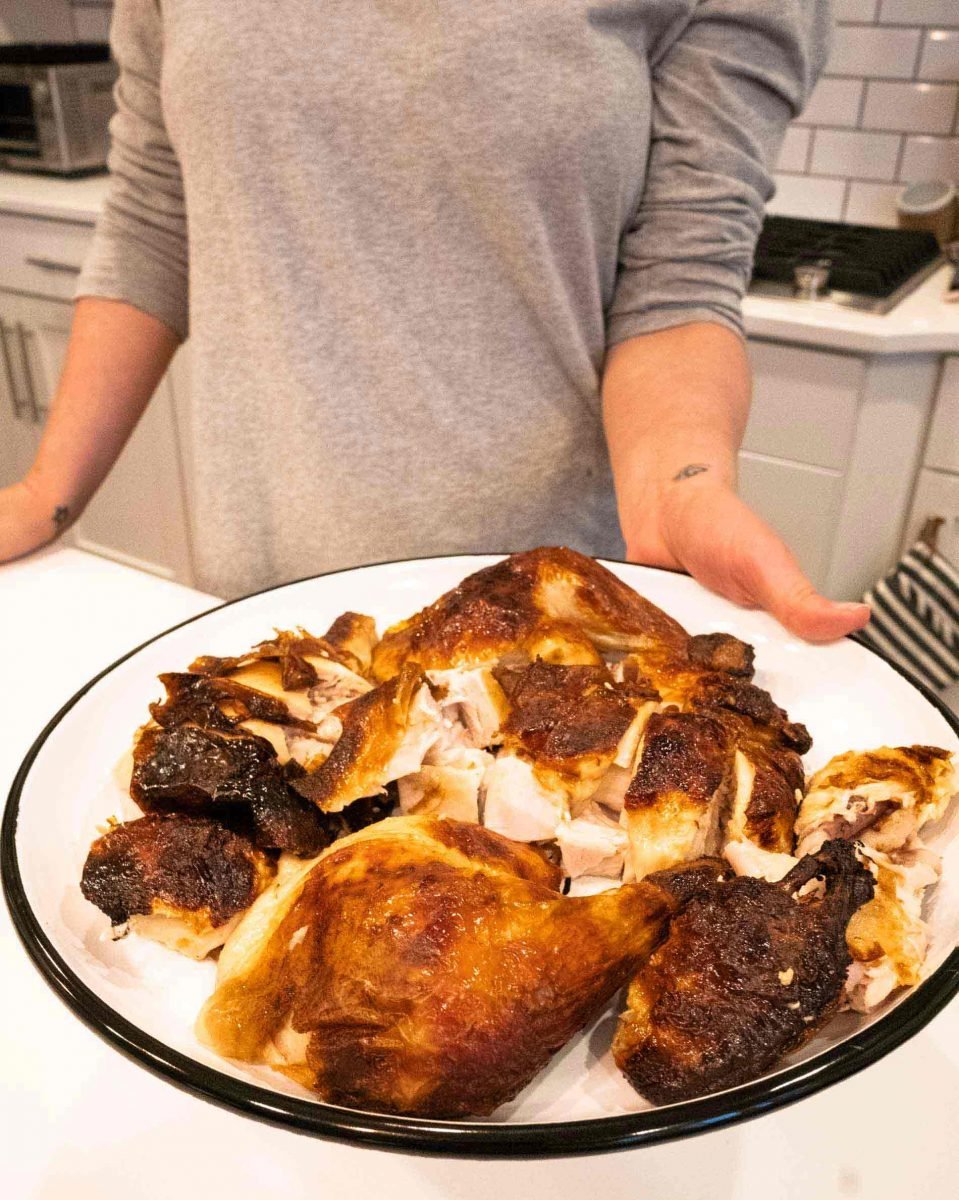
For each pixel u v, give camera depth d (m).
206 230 1.19
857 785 0.65
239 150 1.11
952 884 0.61
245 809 0.65
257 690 0.73
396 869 0.55
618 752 0.68
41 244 2.44
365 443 1.21
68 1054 0.55
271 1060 0.54
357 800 0.67
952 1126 0.50
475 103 1.05
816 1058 0.45
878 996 0.54
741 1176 0.48
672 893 0.55
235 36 1.07
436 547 1.25
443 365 1.18
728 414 1.05
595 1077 0.54
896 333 1.70
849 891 0.54
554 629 0.80
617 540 1.36
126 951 0.61
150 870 0.60
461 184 1.10
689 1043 0.51
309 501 1.23
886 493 1.90
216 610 0.92
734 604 0.89
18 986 0.59
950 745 0.71
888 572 2.01
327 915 0.54
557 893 0.55
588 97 1.06
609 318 1.24
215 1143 0.50
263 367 1.20
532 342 1.18
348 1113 0.44
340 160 1.10
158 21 1.21
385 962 0.50
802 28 1.17
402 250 1.14
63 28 3.12
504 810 0.68
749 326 1.81
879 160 2.33
